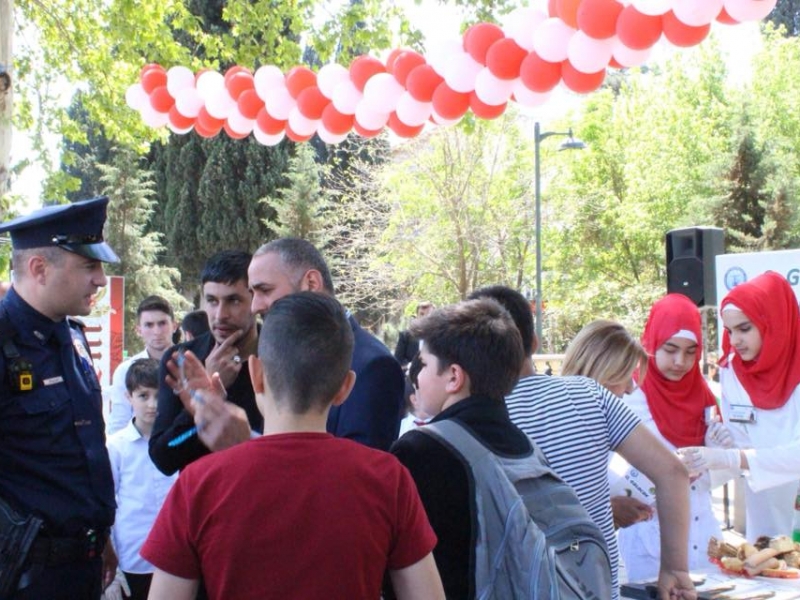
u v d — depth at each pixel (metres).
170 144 28.30
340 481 1.94
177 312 24.78
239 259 3.12
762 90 29.05
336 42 10.05
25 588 2.86
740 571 3.56
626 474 3.65
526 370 2.93
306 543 1.88
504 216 23.02
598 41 4.99
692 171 27.47
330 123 6.73
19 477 2.92
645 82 31.50
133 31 10.00
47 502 2.93
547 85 5.42
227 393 3.04
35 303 3.00
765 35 31.22
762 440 4.43
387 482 2.00
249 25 10.16
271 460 1.93
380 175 24.00
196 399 2.54
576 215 27.00
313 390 1.99
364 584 1.92
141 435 4.41
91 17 10.39
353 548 1.91
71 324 3.32
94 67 10.39
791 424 4.35
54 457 2.98
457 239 22.23
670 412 4.10
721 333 4.95
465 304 2.54
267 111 6.93
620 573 4.33
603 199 28.92
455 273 22.94
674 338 4.05
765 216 25.56
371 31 9.77
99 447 3.12
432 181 22.12
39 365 2.98
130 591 4.39
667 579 2.92
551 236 25.88
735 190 26.20
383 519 1.97
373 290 24.77
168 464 2.89
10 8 6.61
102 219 3.10
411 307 24.00
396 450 2.34
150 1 10.04
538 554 2.16
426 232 22.97
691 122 28.02
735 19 4.57
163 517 1.93
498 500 2.21
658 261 28.42
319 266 2.93
